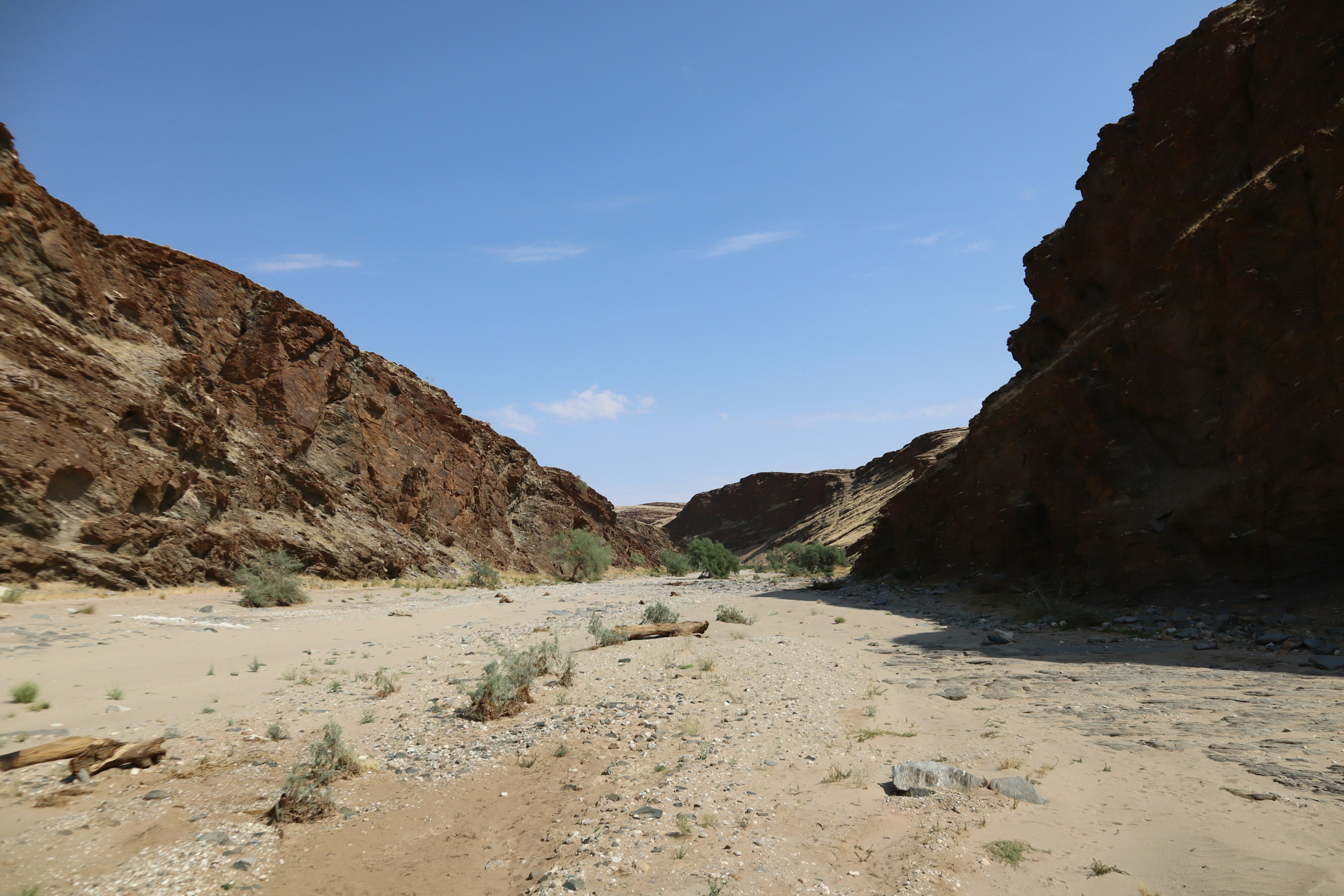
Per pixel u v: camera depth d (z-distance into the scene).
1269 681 9.78
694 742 8.21
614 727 9.07
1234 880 4.20
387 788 7.54
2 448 23.36
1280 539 16.31
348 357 52.00
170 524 29.28
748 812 5.96
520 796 7.13
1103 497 21.61
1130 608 18.33
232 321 43.56
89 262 32.75
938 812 5.68
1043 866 4.68
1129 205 25.81
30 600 20.05
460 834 6.39
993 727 8.16
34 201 29.47
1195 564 18.11
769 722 8.85
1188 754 6.66
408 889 5.43
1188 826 5.06
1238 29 22.48
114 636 15.54
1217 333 19.55
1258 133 21.03
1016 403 28.25
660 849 5.34
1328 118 17.16
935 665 12.84
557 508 79.06
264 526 36.03
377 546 43.78
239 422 40.59
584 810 6.47
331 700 11.02
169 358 34.34
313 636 17.67
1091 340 24.69
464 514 61.31
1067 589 21.59
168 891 5.42
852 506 149.00
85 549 25.05
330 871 5.79
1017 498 26.06
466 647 16.30
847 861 4.98
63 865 5.70
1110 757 6.79
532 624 20.39
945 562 30.53
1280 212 17.89
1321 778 5.65
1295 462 16.19
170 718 9.56
